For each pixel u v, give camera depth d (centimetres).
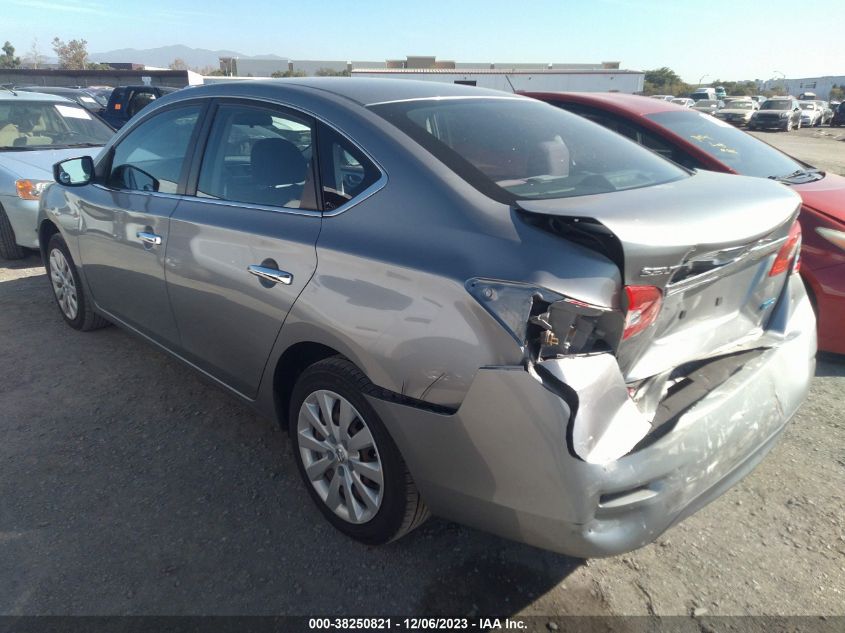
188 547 255
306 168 261
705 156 496
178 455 318
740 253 219
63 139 716
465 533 267
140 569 243
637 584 241
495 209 210
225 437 334
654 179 263
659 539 266
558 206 204
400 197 228
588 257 187
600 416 186
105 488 291
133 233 342
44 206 448
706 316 231
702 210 211
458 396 200
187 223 303
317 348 256
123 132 379
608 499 192
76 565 244
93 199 383
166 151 336
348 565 248
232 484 296
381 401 222
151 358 425
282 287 253
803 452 328
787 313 268
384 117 254
